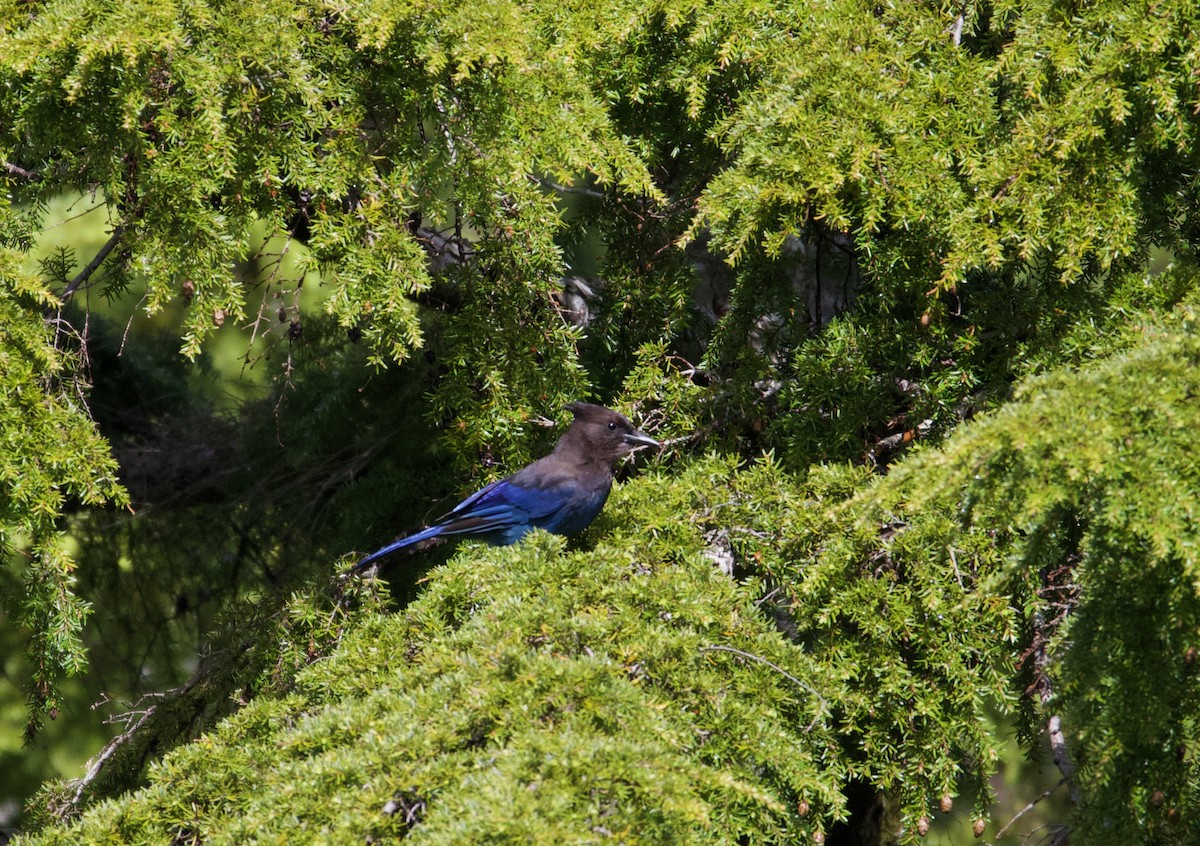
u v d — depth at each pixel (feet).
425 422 48.73
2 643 59.16
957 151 31.32
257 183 31.65
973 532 29.04
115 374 60.08
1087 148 29.63
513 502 38.88
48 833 24.18
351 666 29.04
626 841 19.11
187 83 28.99
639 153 39.88
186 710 39.86
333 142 31.89
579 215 42.75
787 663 26.58
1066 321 33.17
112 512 58.75
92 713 60.23
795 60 32.53
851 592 29.35
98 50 27.45
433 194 32.89
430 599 30.19
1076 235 29.66
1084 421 20.99
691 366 40.16
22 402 29.53
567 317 45.01
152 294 29.96
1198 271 32.27
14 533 30.04
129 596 59.41
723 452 38.50
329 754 21.86
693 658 25.13
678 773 20.18
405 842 19.47
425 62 31.07
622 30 36.94
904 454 34.94
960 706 28.63
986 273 35.86
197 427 59.16
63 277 35.76
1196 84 29.37
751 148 31.37
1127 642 22.21
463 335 37.40
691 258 44.37
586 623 24.94
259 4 31.07
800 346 36.78
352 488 48.85
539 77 33.83
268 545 57.06
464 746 21.97
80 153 30.96
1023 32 30.81
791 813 25.88
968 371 33.99
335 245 32.83
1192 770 24.85
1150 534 19.97
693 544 32.83
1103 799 23.32
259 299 55.88
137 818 23.70
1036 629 30.71
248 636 39.29
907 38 33.47
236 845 20.97
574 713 21.89
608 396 43.80
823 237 39.78
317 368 55.06
